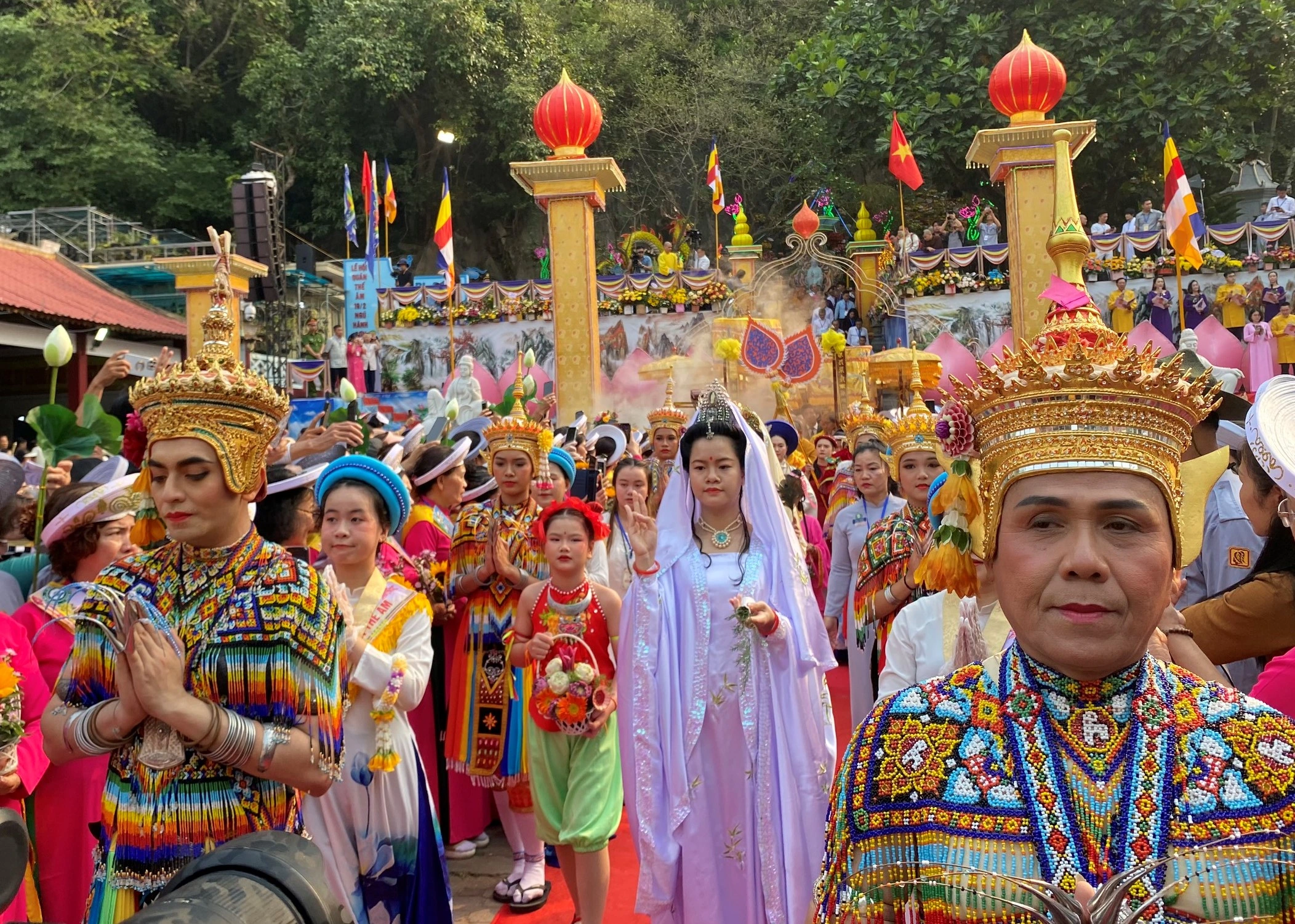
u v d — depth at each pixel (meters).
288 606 2.29
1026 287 12.95
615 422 13.09
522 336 21.78
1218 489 4.04
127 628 2.17
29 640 3.17
